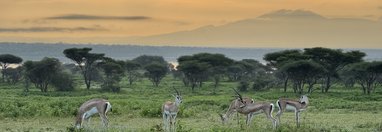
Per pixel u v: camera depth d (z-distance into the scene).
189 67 93.12
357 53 88.50
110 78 98.75
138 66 121.12
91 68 101.62
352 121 34.19
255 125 28.58
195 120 34.28
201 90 92.44
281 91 88.50
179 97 28.81
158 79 108.00
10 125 30.09
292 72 82.50
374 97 70.94
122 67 108.06
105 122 27.45
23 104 43.28
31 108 37.38
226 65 106.75
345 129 27.72
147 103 46.72
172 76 148.88
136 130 25.80
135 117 36.22
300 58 88.25
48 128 27.70
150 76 107.31
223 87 99.38
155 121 33.31
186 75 95.44
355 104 53.34
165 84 111.75
